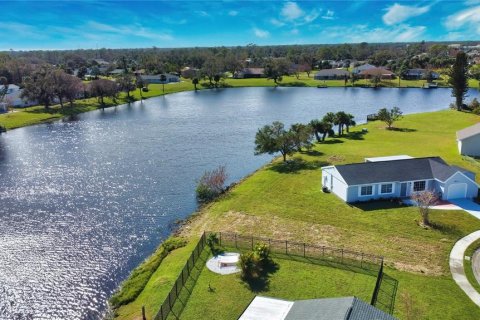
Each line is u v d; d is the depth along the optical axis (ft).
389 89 574.56
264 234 131.23
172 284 103.86
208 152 249.14
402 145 241.35
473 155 216.33
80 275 116.57
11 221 152.87
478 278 103.55
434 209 145.79
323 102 452.76
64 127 342.85
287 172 195.42
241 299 97.14
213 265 112.57
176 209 162.30
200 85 647.97
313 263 112.47
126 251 130.00
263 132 214.69
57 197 177.68
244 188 176.65
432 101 451.53
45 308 102.06
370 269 108.47
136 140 285.84
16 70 655.76
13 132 327.26
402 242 123.13
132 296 103.50
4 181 200.64
